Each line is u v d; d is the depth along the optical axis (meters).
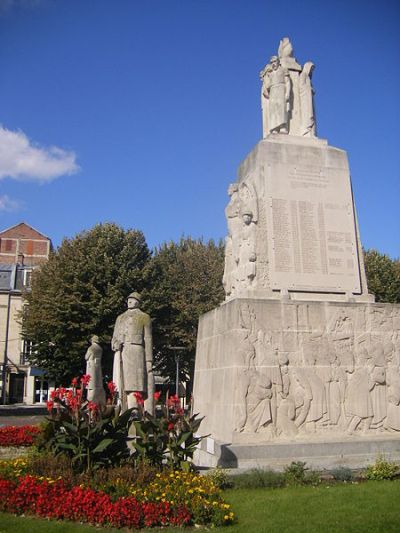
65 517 6.77
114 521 6.53
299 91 13.14
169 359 34.12
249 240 11.46
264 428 9.89
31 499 7.09
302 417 10.16
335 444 9.75
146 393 11.48
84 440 7.97
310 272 11.56
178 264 35.72
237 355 10.14
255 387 10.02
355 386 10.60
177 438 8.25
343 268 11.80
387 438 10.21
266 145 12.05
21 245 61.81
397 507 6.97
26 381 47.06
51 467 7.76
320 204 11.98
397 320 11.26
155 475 7.52
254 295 11.01
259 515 6.79
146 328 11.75
